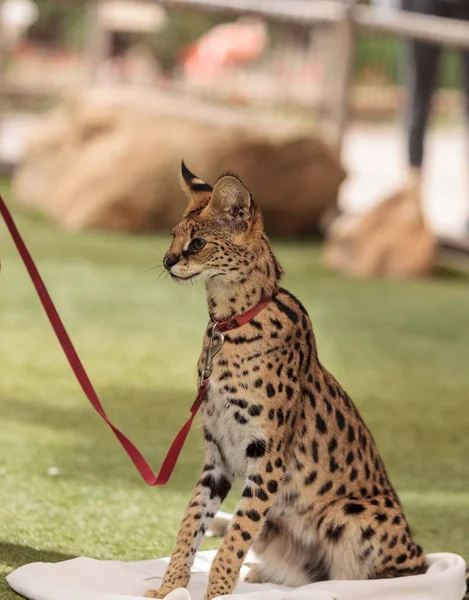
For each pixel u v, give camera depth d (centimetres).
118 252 2345
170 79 4372
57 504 1027
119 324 1808
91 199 2545
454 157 4222
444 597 835
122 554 931
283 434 825
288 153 2555
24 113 4231
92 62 3872
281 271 853
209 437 848
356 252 2362
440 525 1055
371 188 3347
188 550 836
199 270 816
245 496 823
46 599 797
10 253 2255
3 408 1327
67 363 1559
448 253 2575
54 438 1228
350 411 872
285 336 828
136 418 1337
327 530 850
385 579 830
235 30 3934
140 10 4600
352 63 2702
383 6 2783
